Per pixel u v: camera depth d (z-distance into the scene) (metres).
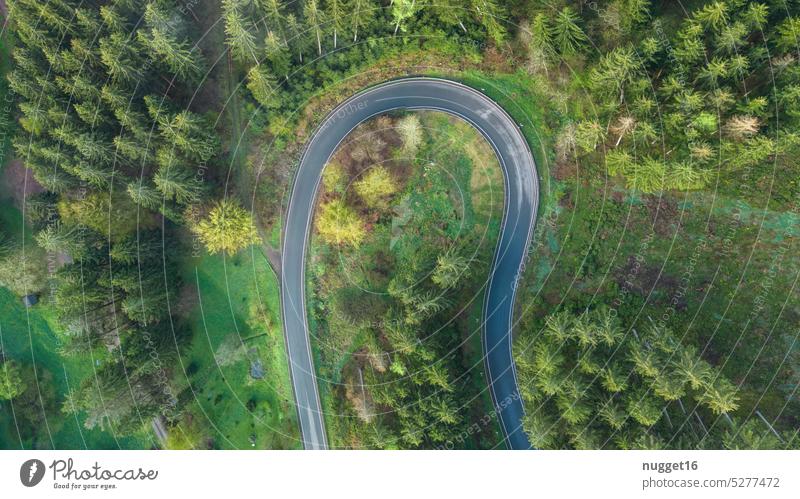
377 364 51.12
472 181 53.31
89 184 47.19
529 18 50.22
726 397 39.91
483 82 53.19
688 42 41.09
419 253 53.06
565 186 51.88
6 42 53.19
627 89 45.31
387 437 47.72
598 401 43.50
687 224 49.81
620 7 43.94
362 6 48.38
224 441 53.31
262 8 49.09
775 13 41.56
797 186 47.12
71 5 45.97
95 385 46.22
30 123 47.34
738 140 43.34
